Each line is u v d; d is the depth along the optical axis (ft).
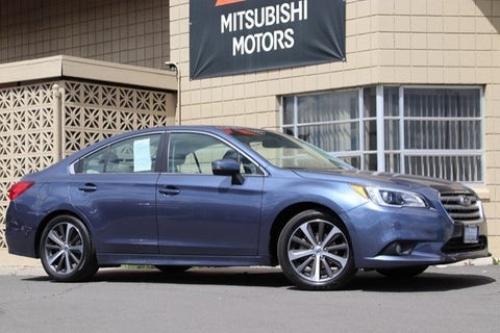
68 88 44.60
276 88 45.29
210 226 27.17
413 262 24.56
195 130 28.76
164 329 20.34
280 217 26.27
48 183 30.35
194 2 48.65
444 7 41.98
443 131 42.52
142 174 28.89
